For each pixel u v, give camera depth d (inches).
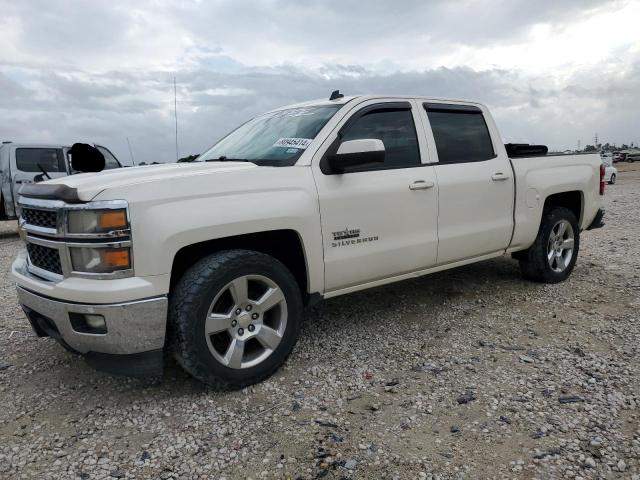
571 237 219.0
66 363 149.1
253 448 104.4
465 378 132.6
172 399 125.3
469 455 99.7
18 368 146.5
